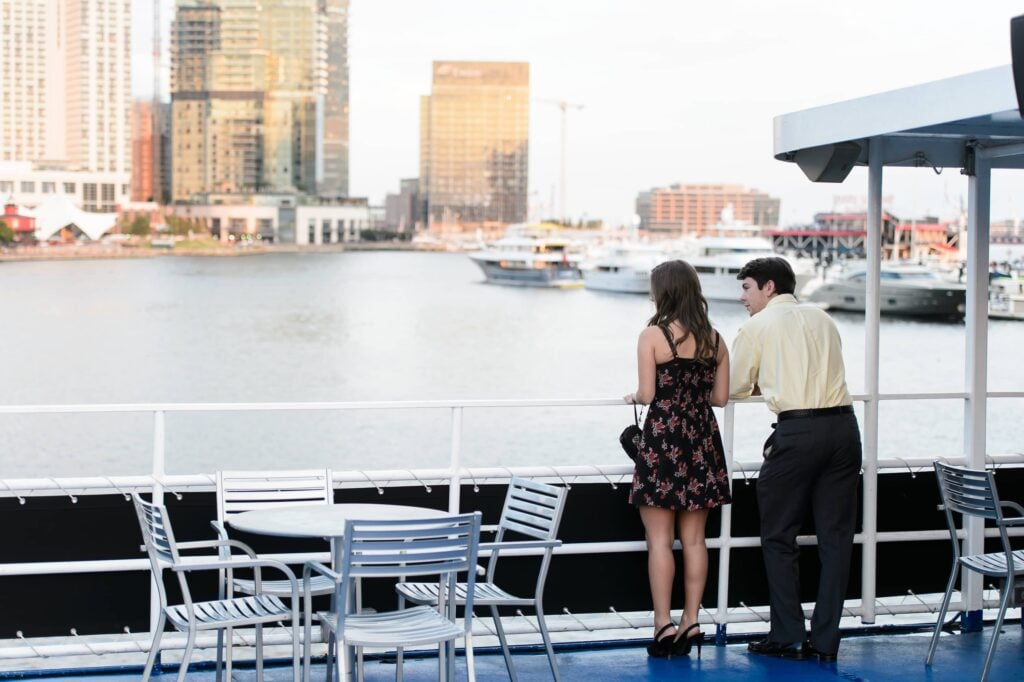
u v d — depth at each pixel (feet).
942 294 247.29
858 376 210.59
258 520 13.78
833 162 17.88
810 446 16.29
